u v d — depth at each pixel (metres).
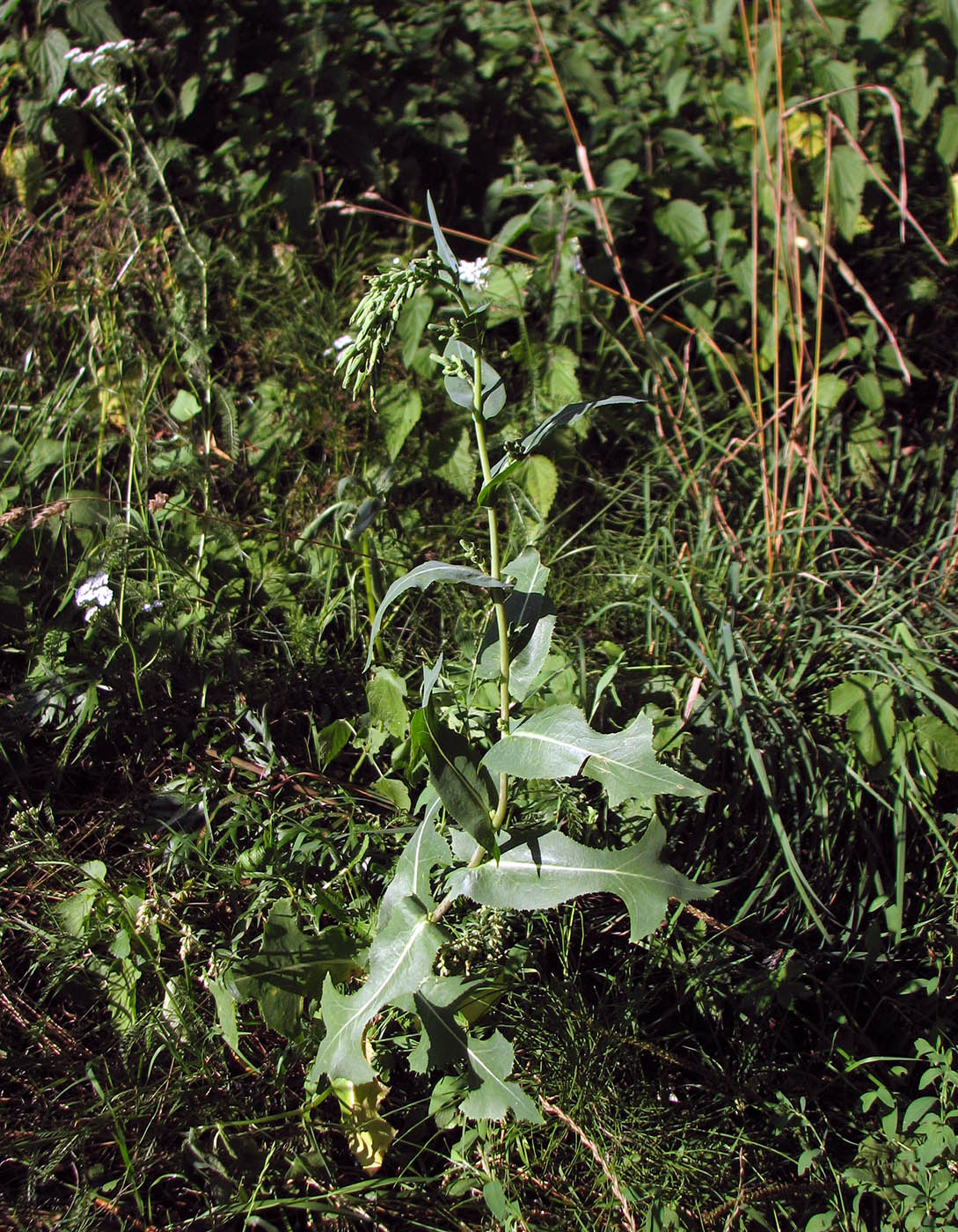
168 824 1.63
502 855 1.37
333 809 1.66
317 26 2.38
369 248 2.31
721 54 2.38
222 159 2.36
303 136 2.34
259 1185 1.38
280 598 1.83
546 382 1.99
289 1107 1.47
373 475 1.96
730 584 1.83
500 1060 1.34
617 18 2.72
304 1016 1.47
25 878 1.59
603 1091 1.48
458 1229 1.43
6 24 2.35
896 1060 1.59
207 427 1.95
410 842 1.39
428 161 2.52
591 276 2.21
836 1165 1.50
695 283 2.22
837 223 2.18
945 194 2.37
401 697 1.64
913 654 1.74
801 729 1.69
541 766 1.33
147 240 2.07
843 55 2.32
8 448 1.91
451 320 1.28
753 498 2.01
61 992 1.51
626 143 2.38
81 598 1.69
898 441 2.09
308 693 1.78
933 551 1.90
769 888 1.66
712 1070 1.54
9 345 2.06
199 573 1.80
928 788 1.68
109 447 1.96
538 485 1.91
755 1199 1.46
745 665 1.77
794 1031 1.62
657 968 1.60
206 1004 1.50
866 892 1.66
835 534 1.98
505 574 1.40
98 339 2.03
